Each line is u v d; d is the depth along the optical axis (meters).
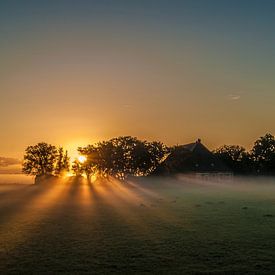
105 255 15.55
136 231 21.45
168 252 16.06
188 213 30.75
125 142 143.50
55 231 21.55
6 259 14.99
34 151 155.00
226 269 13.54
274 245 17.39
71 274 13.01
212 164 108.69
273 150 126.00
